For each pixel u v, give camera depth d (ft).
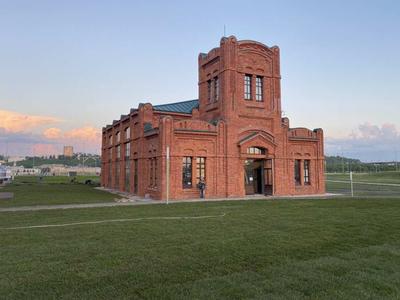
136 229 44.55
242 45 106.93
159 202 83.41
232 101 103.04
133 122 118.01
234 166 101.65
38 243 36.11
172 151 92.89
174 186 92.58
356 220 51.80
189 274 25.68
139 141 109.29
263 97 109.70
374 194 112.68
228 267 27.48
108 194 114.62
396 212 61.11
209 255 31.09
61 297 21.17
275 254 31.42
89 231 43.11
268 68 111.34
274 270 26.53
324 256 30.76
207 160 98.02
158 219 53.72
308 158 116.78
